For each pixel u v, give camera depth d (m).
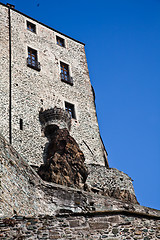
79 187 22.36
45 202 17.17
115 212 12.09
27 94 27.45
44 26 33.59
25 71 28.77
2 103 25.61
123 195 25.72
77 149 24.33
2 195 13.12
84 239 11.02
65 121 27.02
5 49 29.00
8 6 32.12
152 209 22.05
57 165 22.20
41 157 24.73
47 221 11.23
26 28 31.91
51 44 32.78
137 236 11.34
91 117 30.56
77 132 28.47
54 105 28.52
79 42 35.72
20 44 30.25
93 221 11.66
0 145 15.03
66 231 11.12
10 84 27.00
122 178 26.81
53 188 18.16
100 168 26.67
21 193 14.84
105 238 11.16
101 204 20.09
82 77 32.97
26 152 24.30
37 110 27.16
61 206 17.91
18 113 25.89
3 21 30.80
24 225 10.91
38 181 17.31
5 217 11.22
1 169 14.03
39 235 10.77
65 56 33.09
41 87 28.81
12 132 24.61
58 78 30.67
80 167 23.31
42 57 30.98
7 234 10.53
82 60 34.41
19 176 15.45
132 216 12.13
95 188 25.11
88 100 31.58
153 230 11.62
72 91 30.94
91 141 28.80
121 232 11.42
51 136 26.19
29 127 25.73
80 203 19.05
